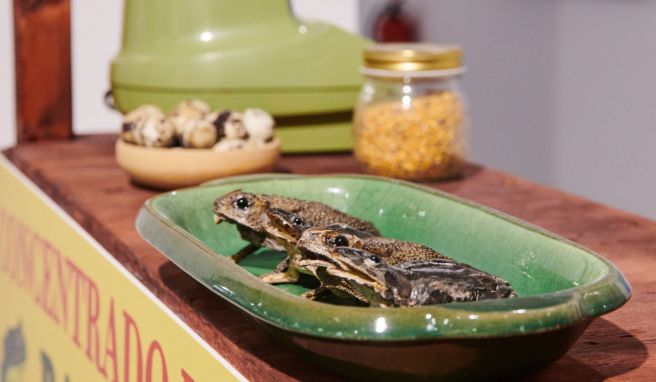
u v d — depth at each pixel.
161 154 1.25
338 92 1.39
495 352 0.85
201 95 1.37
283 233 1.03
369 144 1.32
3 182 1.47
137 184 1.31
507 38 2.25
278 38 1.38
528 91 2.21
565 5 2.08
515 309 0.83
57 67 1.50
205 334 1.00
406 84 1.30
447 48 1.32
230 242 1.11
